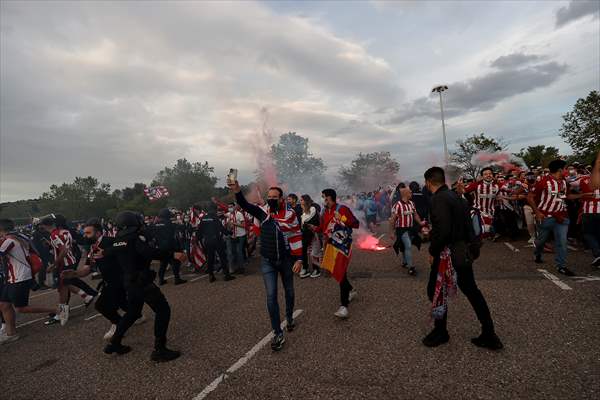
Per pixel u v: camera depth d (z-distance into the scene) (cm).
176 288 684
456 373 273
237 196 365
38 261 527
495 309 387
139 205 4522
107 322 525
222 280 708
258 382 293
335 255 408
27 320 600
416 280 545
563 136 2672
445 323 319
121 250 361
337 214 413
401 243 597
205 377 312
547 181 510
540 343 304
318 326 396
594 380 246
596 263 516
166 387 304
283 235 372
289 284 387
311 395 265
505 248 721
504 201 809
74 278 566
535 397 235
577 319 341
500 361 282
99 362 375
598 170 318
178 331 432
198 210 854
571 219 711
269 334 391
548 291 427
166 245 705
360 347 333
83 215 5938
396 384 267
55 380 345
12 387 341
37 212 6550
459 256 301
